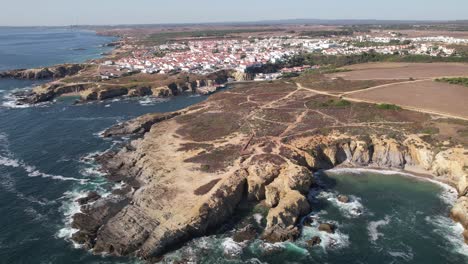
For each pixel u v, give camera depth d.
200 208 89.44
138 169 117.44
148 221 87.94
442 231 88.50
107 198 103.50
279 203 93.69
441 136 121.12
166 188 99.62
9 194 107.94
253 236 86.94
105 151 140.00
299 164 113.00
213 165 111.75
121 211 93.38
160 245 82.25
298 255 81.56
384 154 121.38
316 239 85.38
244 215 95.81
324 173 118.06
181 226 85.50
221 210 92.81
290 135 130.50
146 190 100.44
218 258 80.75
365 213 96.31
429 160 116.00
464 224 89.12
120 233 86.12
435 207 98.38
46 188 111.31
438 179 111.94
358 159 122.62
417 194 104.69
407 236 87.06
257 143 125.81
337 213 96.44
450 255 80.62
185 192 97.19
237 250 82.94
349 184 111.06
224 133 138.38
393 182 111.75
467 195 97.06
